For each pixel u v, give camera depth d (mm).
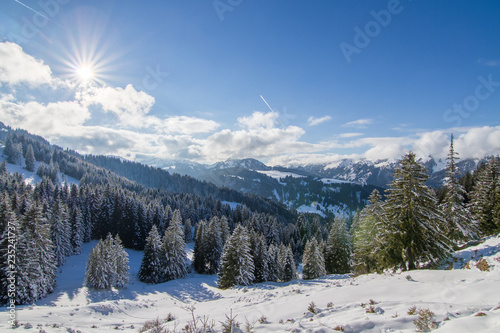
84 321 16344
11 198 52531
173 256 49969
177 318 13875
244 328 8266
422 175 22656
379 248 25031
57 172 147875
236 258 39156
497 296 8969
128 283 45375
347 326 7102
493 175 33531
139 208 77000
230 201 189375
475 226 29703
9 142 155000
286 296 14844
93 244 71875
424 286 11758
